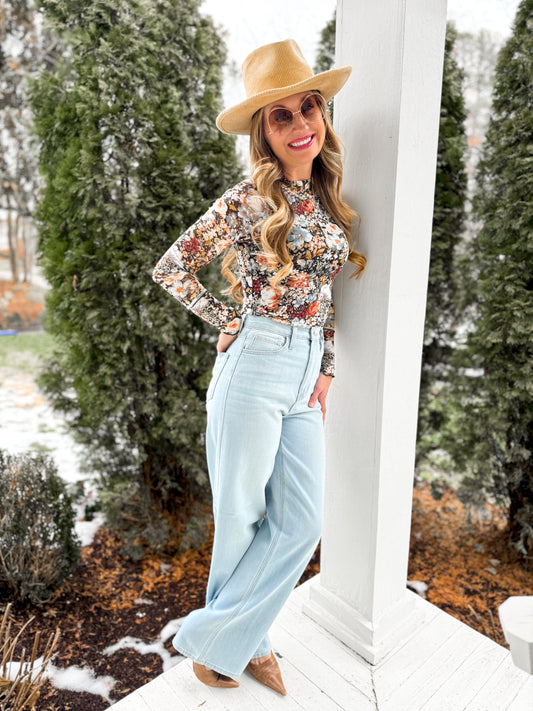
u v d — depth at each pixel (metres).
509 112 2.74
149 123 2.59
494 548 3.14
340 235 1.46
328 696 1.65
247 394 1.42
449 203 3.05
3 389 5.64
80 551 3.01
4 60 6.04
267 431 1.45
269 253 1.32
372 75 1.42
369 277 1.56
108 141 2.60
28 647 2.34
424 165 1.51
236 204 1.36
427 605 2.04
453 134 2.98
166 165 2.65
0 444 4.22
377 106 1.43
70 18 2.53
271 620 1.60
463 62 3.35
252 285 1.42
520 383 2.77
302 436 1.58
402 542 1.85
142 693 1.67
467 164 3.47
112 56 2.50
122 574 2.88
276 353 1.43
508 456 2.88
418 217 1.54
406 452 1.76
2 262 7.42
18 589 2.57
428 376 3.33
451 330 3.33
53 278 2.79
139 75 2.58
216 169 2.80
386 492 1.71
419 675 1.73
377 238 1.51
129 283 2.67
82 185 2.56
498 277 2.83
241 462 1.46
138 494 3.18
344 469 1.78
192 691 1.68
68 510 2.71
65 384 3.04
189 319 2.95
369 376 1.63
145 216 2.63
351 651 1.83
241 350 1.44
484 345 2.93
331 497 1.85
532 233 2.66
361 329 1.62
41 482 2.63
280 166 1.41
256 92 1.35
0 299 7.48
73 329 2.75
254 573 1.58
